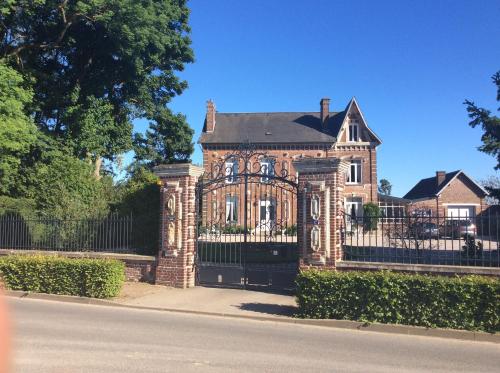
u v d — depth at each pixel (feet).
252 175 41.98
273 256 52.39
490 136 53.57
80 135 77.61
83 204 57.57
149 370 19.21
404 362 21.68
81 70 79.41
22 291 40.83
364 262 34.73
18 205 63.46
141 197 55.16
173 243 42.42
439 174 145.07
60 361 20.22
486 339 26.89
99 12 65.51
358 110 127.85
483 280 28.37
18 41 72.74
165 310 34.68
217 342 24.76
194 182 43.27
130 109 89.97
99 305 36.70
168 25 82.17
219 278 42.47
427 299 28.86
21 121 57.00
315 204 36.50
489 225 33.78
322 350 23.67
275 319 31.65
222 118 137.08
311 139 127.03
